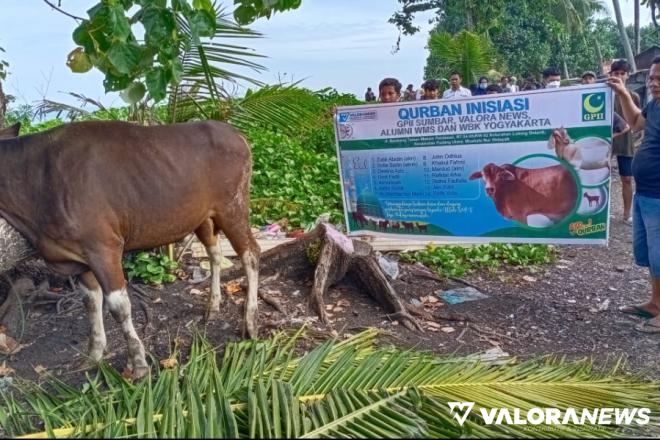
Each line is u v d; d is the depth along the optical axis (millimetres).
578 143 5305
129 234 4203
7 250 4137
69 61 3850
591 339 5098
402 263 6543
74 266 4156
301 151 10188
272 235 6914
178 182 4312
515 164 5531
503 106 5449
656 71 5027
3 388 4184
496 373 3752
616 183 11797
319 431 2963
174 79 3867
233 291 5699
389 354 4023
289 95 7090
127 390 3389
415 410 3211
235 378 3490
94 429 2936
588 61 35000
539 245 7156
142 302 5398
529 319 5469
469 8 23609
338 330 5133
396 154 5898
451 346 4945
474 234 5824
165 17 3641
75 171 3924
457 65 17719
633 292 6141
